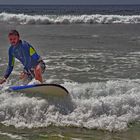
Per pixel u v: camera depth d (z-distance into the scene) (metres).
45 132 5.68
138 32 24.22
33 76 7.32
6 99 6.57
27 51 7.09
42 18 34.81
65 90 6.61
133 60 12.24
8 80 8.55
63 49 14.72
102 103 6.45
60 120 6.15
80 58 12.56
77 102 6.54
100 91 7.25
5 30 24.80
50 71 10.23
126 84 7.99
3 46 15.33
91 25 33.00
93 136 5.56
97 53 13.78
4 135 5.52
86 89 7.35
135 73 10.07
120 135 5.62
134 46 15.89
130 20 38.38
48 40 17.95
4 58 12.20
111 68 10.81
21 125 5.96
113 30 26.22
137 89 7.52
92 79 9.23
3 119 6.17
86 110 6.36
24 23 34.28
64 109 6.41
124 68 10.82
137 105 6.69
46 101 6.51
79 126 5.97
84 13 58.75
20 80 7.86
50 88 6.64
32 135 5.54
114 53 13.81
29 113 6.28
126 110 6.50
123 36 20.81
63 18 35.88
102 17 37.56
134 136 5.58
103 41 17.83
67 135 5.57
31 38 18.78
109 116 6.28
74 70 10.45
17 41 7.10
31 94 6.89
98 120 6.12
